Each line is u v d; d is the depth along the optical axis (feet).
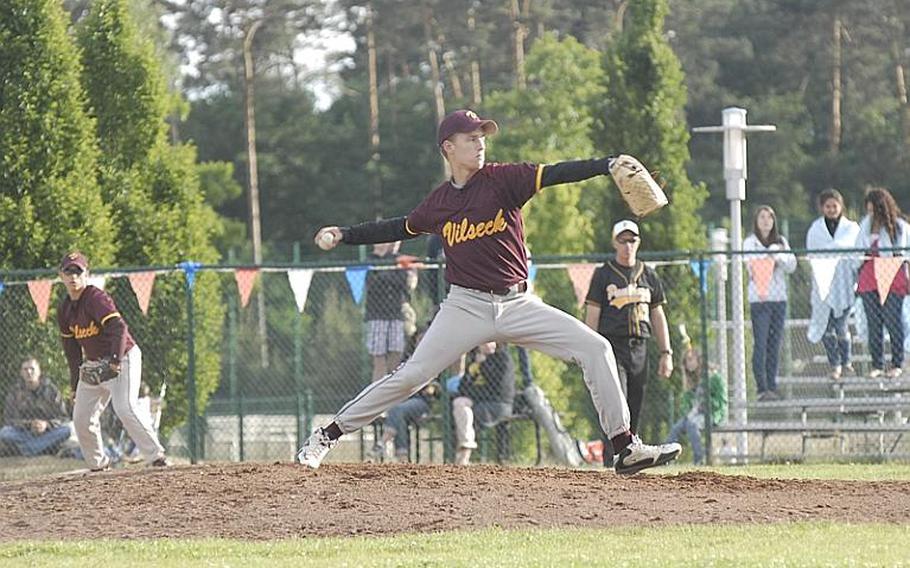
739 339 125.08
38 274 120.98
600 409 69.92
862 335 123.13
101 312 92.79
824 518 66.54
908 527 63.41
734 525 64.39
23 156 143.95
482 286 68.23
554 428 119.14
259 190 480.64
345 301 286.46
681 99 181.06
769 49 482.69
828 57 474.49
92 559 59.62
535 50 355.15
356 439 164.66
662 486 74.74
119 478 80.18
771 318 121.60
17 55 145.28
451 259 68.74
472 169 68.13
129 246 154.92
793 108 456.86
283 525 67.10
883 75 472.44
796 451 126.11
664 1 183.32
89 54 160.15
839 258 113.29
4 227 142.00
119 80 160.25
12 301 134.31
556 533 62.69
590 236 212.84
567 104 350.02
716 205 433.89
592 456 131.54
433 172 485.56
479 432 124.88
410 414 116.57
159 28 401.29
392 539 62.39
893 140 459.32
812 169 457.27
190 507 71.31
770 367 122.01
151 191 159.74
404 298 128.77
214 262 160.45
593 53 356.18
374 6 476.54
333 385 266.98
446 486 73.97
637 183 62.49
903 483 76.84
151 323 144.97
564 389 173.27
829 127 471.21
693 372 125.59
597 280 97.45
